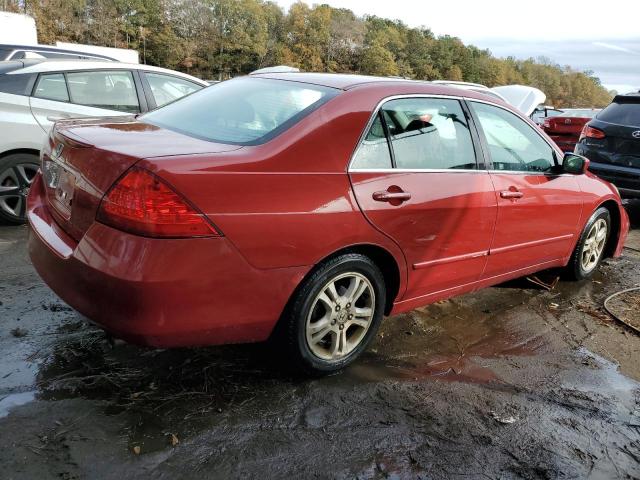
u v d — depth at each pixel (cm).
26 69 514
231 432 238
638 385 313
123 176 224
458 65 15100
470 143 343
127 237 222
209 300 233
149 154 230
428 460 233
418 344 338
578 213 432
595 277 497
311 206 254
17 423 229
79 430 228
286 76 328
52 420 233
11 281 375
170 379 272
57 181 275
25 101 505
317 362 279
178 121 303
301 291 262
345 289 285
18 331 306
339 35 12488
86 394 254
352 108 282
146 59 9706
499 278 385
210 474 212
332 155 267
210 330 240
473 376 306
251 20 10925
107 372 273
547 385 303
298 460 225
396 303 313
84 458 213
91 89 550
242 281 239
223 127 282
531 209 379
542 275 484
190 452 223
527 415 272
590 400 292
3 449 213
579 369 325
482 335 360
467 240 334
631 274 514
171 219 220
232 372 284
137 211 219
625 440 260
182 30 10150
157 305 223
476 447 244
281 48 11375
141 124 299
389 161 293
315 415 255
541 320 393
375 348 327
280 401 263
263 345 313
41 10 7575
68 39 8000
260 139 261
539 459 240
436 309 395
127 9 9306
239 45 10606
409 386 289
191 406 253
